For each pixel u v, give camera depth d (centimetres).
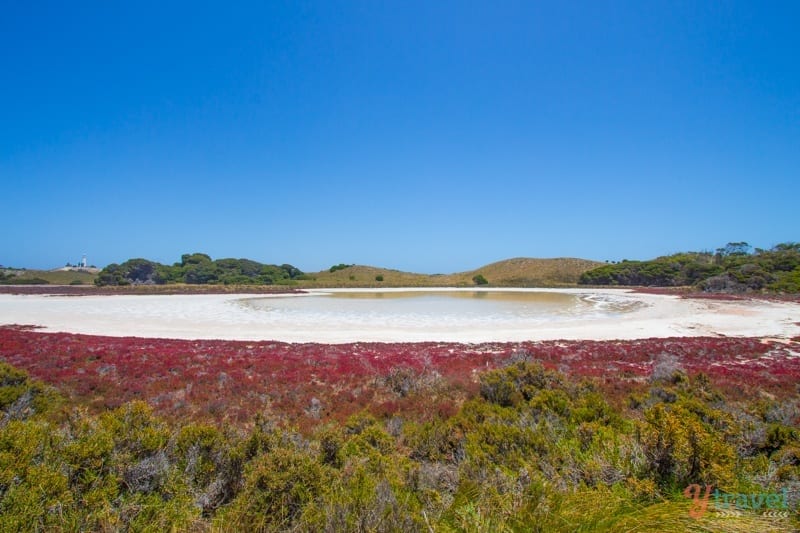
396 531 354
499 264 12888
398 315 3884
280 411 1129
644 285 9156
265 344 2169
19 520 357
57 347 1941
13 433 444
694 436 457
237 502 445
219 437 596
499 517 361
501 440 628
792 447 584
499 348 2122
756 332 2738
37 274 11562
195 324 3158
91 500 405
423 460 666
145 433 543
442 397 1223
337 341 2431
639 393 1183
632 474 459
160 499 452
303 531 385
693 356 1906
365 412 961
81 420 584
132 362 1638
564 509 358
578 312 4122
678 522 327
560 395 892
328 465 561
